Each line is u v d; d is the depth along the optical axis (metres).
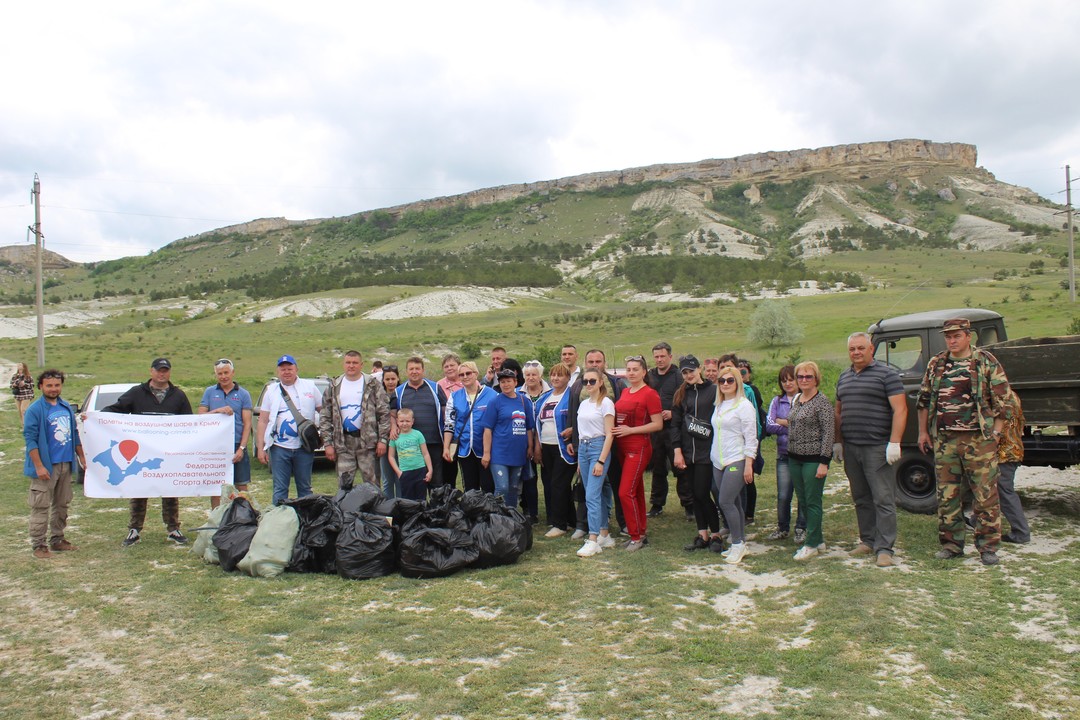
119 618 5.53
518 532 6.97
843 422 6.85
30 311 134.25
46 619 5.57
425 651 4.86
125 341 74.75
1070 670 4.34
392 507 6.93
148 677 4.51
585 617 5.46
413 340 75.44
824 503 9.33
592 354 7.54
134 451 7.84
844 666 4.46
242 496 7.31
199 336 89.81
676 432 7.71
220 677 4.50
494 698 4.16
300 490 8.27
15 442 16.47
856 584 5.93
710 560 6.93
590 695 4.18
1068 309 50.88
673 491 10.52
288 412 8.18
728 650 4.76
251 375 47.31
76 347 64.56
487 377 9.66
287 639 5.11
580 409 7.40
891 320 8.91
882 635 4.87
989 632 4.89
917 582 5.96
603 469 7.19
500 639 5.03
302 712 4.04
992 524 6.32
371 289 143.38
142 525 8.23
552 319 95.56
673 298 127.69
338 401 8.42
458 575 6.59
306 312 120.31
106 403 11.68
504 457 7.96
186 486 7.96
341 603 5.87
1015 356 7.64
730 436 6.89
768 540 7.68
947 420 6.50
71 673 4.59
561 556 7.14
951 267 143.12
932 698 4.05
